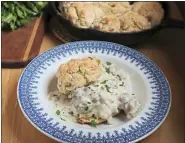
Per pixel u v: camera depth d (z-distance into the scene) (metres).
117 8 0.69
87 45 0.61
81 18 0.64
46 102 0.52
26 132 0.52
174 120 0.54
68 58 0.59
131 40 0.63
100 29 0.64
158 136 0.52
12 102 0.56
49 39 0.68
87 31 0.62
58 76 0.53
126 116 0.51
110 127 0.49
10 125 0.53
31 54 0.63
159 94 0.53
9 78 0.60
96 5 0.68
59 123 0.48
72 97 0.53
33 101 0.51
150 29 0.63
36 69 0.56
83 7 0.66
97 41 0.61
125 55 0.60
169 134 0.52
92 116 0.50
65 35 0.67
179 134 0.52
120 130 0.47
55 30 0.69
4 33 0.66
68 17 0.65
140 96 0.54
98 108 0.50
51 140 0.51
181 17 0.74
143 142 0.51
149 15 0.68
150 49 0.67
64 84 0.53
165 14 0.68
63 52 0.59
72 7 0.66
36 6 0.69
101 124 0.50
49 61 0.58
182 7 0.73
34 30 0.67
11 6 0.68
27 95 0.52
